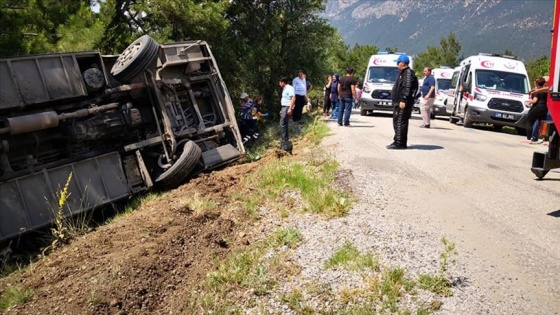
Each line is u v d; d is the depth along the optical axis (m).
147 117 11.01
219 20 19.70
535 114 14.28
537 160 8.01
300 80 19.42
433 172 9.34
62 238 7.74
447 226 6.48
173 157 10.98
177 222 7.28
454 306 4.58
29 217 8.22
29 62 8.86
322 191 7.82
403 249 5.75
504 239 6.04
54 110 9.41
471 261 5.42
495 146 13.20
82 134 9.55
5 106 8.39
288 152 12.12
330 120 19.42
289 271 5.46
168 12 18.64
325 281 5.18
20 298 5.50
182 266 5.94
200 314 4.92
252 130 16.64
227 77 23.27
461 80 20.42
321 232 6.43
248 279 5.36
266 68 29.34
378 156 10.72
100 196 9.34
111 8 16.67
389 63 22.95
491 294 4.74
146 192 10.41
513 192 8.09
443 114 23.88
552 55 7.10
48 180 8.67
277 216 7.30
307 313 4.68
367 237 6.15
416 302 4.67
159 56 11.34
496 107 18.22
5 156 8.31
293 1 29.33
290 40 30.56
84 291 5.39
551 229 6.40
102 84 9.98
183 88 11.94
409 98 11.43
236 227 7.02
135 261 5.90
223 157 11.84
